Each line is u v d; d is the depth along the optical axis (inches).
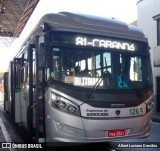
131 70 266.8
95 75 247.8
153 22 786.2
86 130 233.6
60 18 253.1
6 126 509.4
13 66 457.4
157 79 761.6
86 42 253.0
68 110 233.6
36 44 261.1
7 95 616.7
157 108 757.9
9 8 855.1
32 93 289.7
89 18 264.2
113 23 273.3
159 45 747.4
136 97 258.7
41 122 254.7
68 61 244.2
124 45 268.5
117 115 244.7
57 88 237.3
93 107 237.3
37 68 258.2
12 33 1196.5
